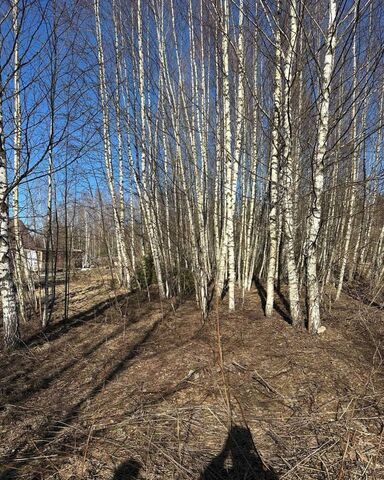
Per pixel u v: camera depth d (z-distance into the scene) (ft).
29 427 12.34
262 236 36.63
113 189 34.50
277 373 15.02
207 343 18.92
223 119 25.36
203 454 10.56
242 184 30.45
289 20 19.45
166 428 11.80
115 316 25.90
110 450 10.84
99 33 28.99
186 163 27.35
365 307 25.20
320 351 16.84
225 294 30.04
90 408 13.46
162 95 25.58
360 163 32.58
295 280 20.21
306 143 21.76
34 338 21.48
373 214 33.47
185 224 29.89
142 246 36.29
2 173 18.74
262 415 12.33
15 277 25.04
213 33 24.25
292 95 21.13
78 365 17.62
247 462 10.17
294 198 21.26
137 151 30.19
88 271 51.52
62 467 10.23
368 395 13.21
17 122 21.11
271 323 21.38
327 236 29.25
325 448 10.57
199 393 13.78
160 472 9.91
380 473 9.59
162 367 16.49
